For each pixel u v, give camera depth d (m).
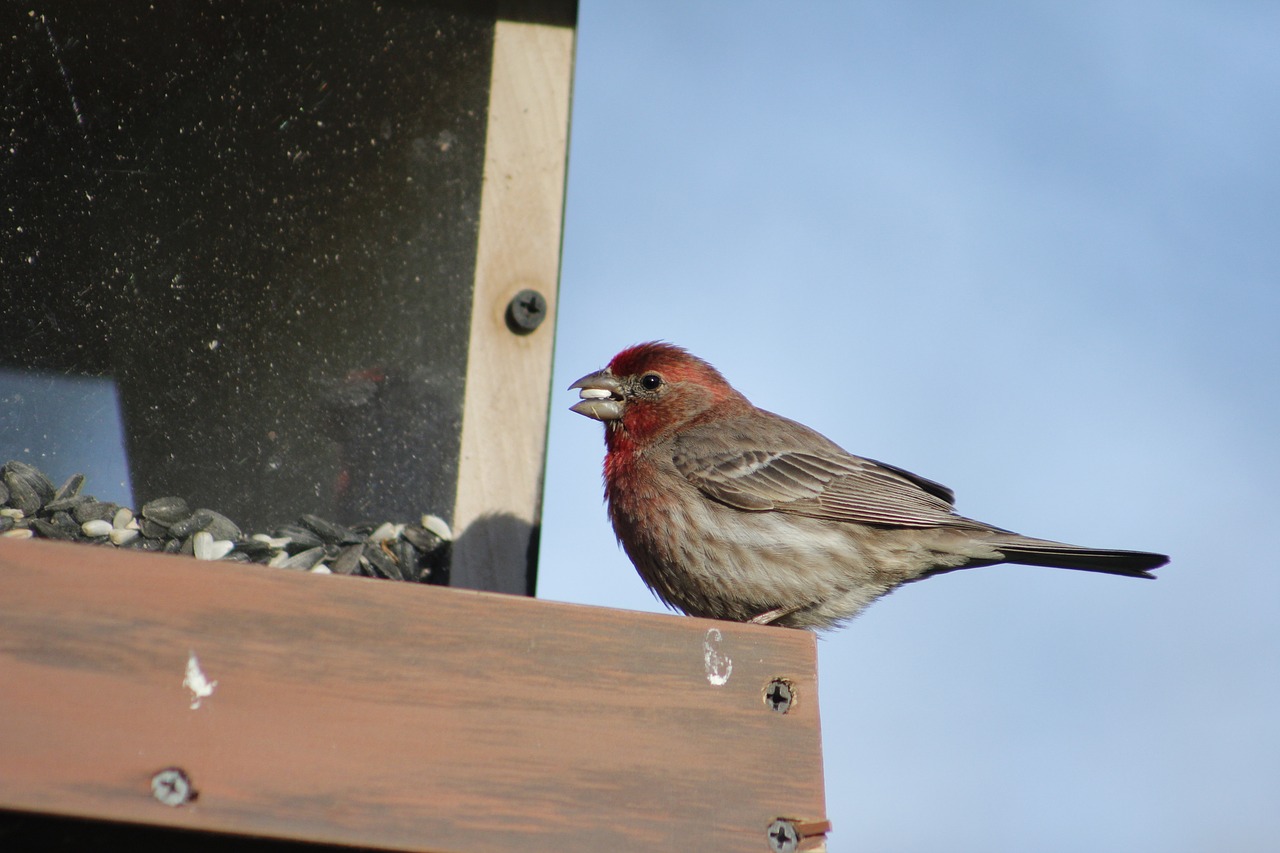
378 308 11.25
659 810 7.59
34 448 9.80
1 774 6.75
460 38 11.65
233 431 10.55
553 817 7.45
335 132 11.12
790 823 7.73
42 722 6.89
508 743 7.50
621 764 7.62
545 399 11.56
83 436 9.93
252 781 7.10
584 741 7.61
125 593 7.18
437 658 7.54
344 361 11.06
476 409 11.41
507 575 11.17
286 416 10.80
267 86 10.76
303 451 10.84
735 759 7.78
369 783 7.25
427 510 11.16
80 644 7.04
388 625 7.52
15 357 9.77
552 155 11.84
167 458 10.25
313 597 7.45
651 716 7.74
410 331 11.34
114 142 10.10
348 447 11.00
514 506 11.34
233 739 7.13
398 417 11.21
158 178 10.29
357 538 10.84
